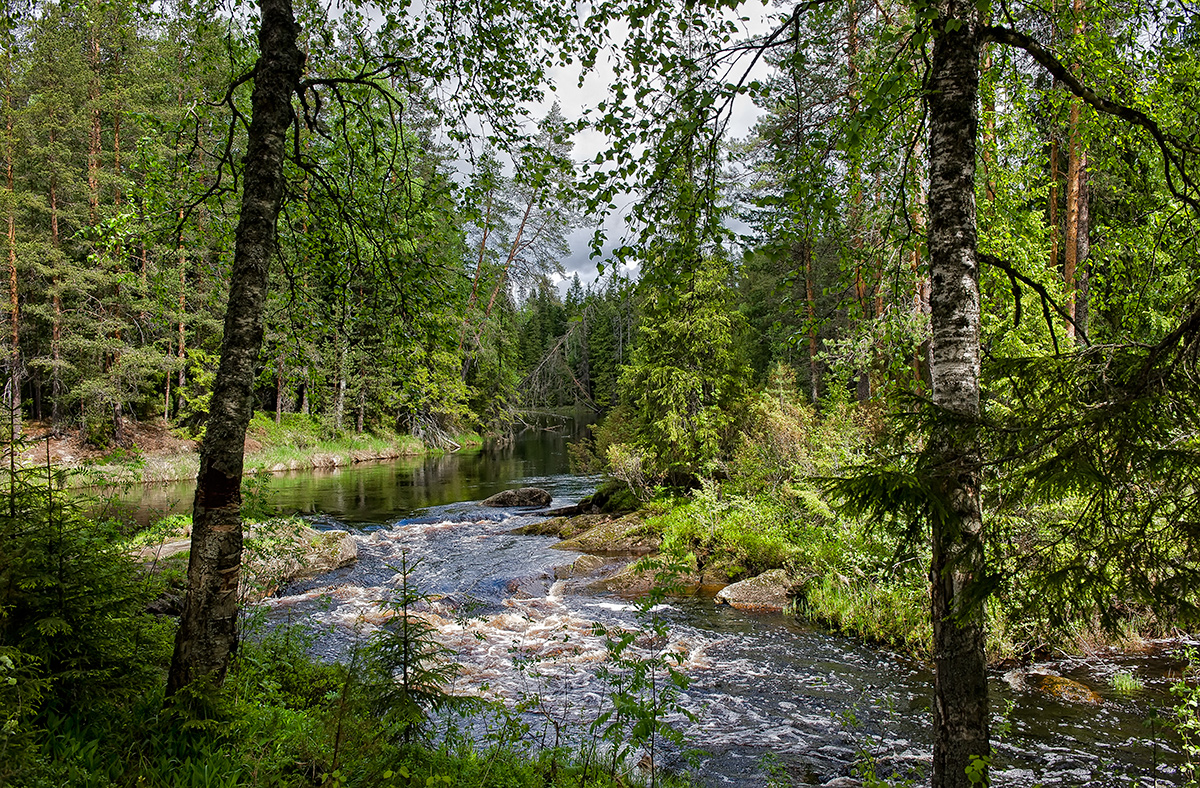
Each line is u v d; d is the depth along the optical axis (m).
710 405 16.11
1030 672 6.54
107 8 5.66
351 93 5.56
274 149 3.99
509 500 19.05
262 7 4.12
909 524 2.29
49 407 26.86
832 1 3.41
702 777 4.80
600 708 5.95
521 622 8.86
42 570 3.41
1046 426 2.12
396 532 15.13
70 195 23.16
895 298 5.38
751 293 24.69
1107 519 2.02
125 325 22.83
